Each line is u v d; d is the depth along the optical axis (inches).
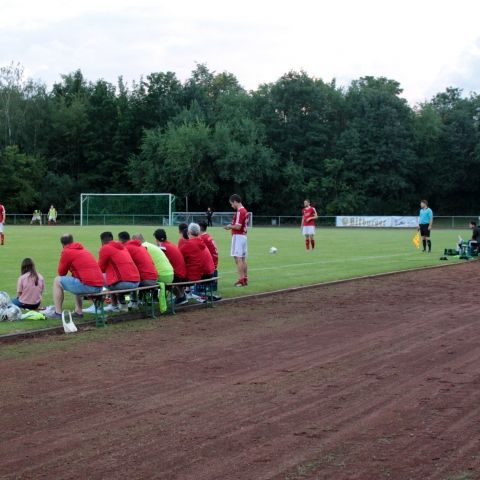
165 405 285.3
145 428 255.3
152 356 382.6
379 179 3176.7
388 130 3142.2
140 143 3422.7
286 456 226.1
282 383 320.8
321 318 515.5
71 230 1971.0
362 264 933.8
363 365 356.5
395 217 2566.4
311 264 923.4
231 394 302.2
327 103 3329.2
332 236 1766.7
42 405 285.7
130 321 504.7
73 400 293.1
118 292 491.5
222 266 874.8
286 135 3248.0
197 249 574.9
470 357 374.0
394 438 243.0
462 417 266.5
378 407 280.5
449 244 1433.3
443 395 298.0
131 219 2709.2
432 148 3329.2
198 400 292.8
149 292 536.7
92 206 2711.6
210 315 532.4
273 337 439.5
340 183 3166.8
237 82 4087.1
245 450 231.8
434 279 780.0
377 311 547.8
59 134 3444.9
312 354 385.4
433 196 3422.7
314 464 219.0
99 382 323.9
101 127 3437.5
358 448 233.1
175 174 3031.5
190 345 414.3
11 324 469.1
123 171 3412.9
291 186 3142.2
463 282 750.5
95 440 242.1
